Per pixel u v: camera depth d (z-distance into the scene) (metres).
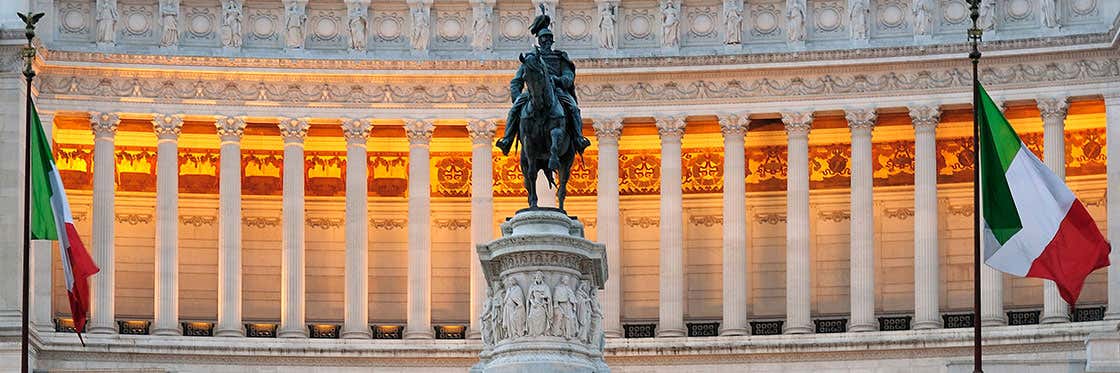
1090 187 98.25
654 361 94.38
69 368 92.12
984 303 94.00
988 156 66.69
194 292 100.19
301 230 96.12
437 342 95.00
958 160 99.88
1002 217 66.50
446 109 96.81
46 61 94.56
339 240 101.56
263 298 100.69
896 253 100.19
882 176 100.69
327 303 101.12
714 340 94.31
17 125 93.12
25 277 70.94
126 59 95.25
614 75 96.38
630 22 98.12
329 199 101.56
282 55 96.94
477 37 97.44
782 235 100.56
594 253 55.09
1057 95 94.50
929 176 95.25
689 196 101.50
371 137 100.44
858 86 95.94
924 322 94.44
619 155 101.19
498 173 100.62
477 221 96.25
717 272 101.00
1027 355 92.31
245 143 100.75
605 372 55.09
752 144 100.62
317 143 101.38
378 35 97.62
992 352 92.62
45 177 77.00
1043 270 66.25
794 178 95.81
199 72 95.62
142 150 100.31
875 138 100.50
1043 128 96.31
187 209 100.50
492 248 54.75
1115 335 83.00
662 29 97.44
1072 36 94.00
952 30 96.44
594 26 97.94
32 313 91.94
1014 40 94.31
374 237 101.44
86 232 98.75
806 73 96.06
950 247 99.69
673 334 95.38
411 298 96.06
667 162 96.38
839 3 97.25
